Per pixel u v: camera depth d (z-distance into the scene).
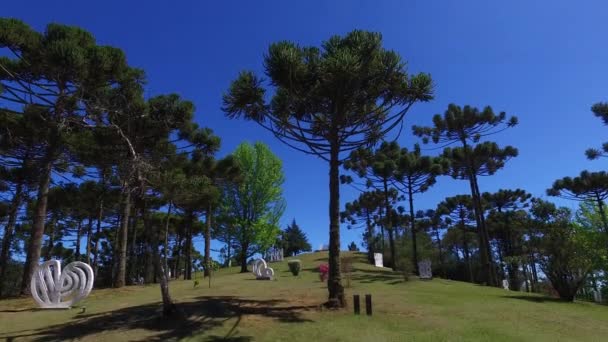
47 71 14.69
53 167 20.30
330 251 13.03
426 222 55.06
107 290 19.22
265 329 9.95
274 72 11.91
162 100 18.41
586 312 14.20
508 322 11.63
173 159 22.73
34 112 17.23
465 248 51.50
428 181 31.38
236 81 12.73
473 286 23.70
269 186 32.78
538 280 39.25
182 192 17.23
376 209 48.22
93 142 18.11
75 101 14.95
